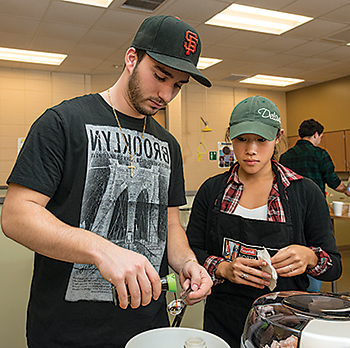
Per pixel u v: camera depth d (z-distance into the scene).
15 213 0.78
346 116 7.57
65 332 0.91
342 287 3.83
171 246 1.09
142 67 0.88
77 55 5.73
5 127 6.37
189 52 0.86
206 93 8.02
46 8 4.05
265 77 7.57
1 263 2.08
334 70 7.01
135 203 1.01
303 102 8.54
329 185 3.29
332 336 0.53
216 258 1.12
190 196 2.80
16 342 2.10
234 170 1.24
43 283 0.94
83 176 0.92
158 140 1.11
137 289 0.65
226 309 1.12
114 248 0.69
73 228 0.74
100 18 4.34
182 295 0.87
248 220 1.13
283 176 1.15
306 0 4.03
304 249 1.02
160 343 0.63
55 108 0.92
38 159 0.83
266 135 1.04
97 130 0.95
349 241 5.39
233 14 4.46
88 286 0.93
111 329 0.94
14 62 6.06
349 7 4.23
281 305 0.65
